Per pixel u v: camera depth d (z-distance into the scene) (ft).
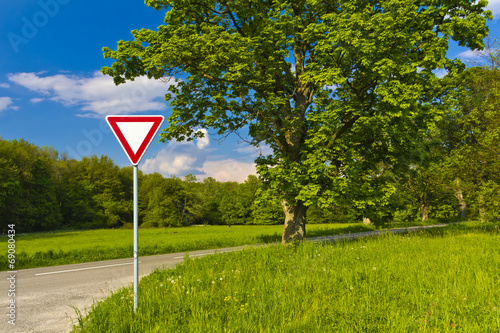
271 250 36.35
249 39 40.75
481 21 43.32
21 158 185.68
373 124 43.37
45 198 194.39
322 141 43.42
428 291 17.52
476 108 57.82
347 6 42.34
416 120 46.16
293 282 20.12
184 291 19.49
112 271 35.83
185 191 285.84
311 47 51.80
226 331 13.08
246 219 287.28
